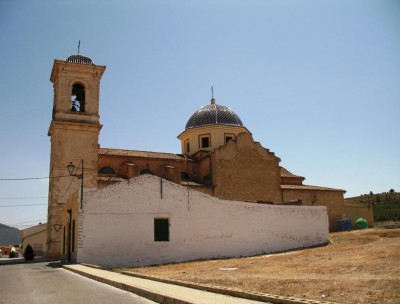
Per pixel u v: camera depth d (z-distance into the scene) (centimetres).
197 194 3400
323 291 1198
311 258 2503
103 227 2981
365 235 3744
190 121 5519
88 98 4331
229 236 3453
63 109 4200
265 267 2191
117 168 4656
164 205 3241
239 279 1581
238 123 5444
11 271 2455
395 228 3994
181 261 3188
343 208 5253
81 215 2931
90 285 1556
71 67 4322
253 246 3541
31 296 1245
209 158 4797
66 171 4038
